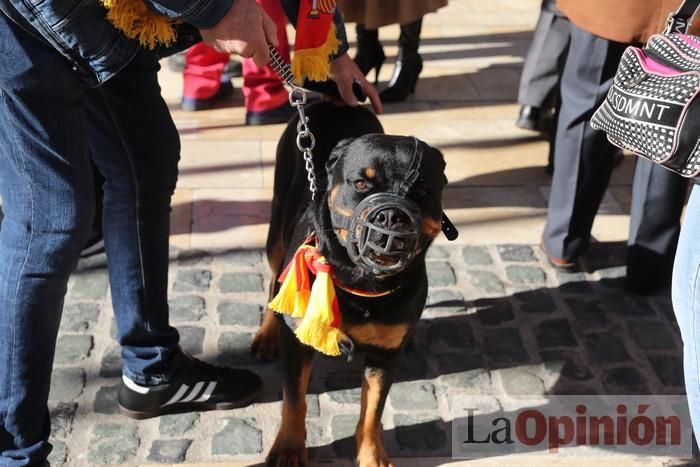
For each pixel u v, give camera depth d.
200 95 5.14
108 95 2.39
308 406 2.94
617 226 4.15
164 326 2.76
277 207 3.05
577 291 3.64
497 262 3.81
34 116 2.07
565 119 3.50
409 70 5.34
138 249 2.61
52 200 2.14
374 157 2.23
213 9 2.05
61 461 2.66
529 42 6.56
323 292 2.27
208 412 2.90
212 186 4.30
